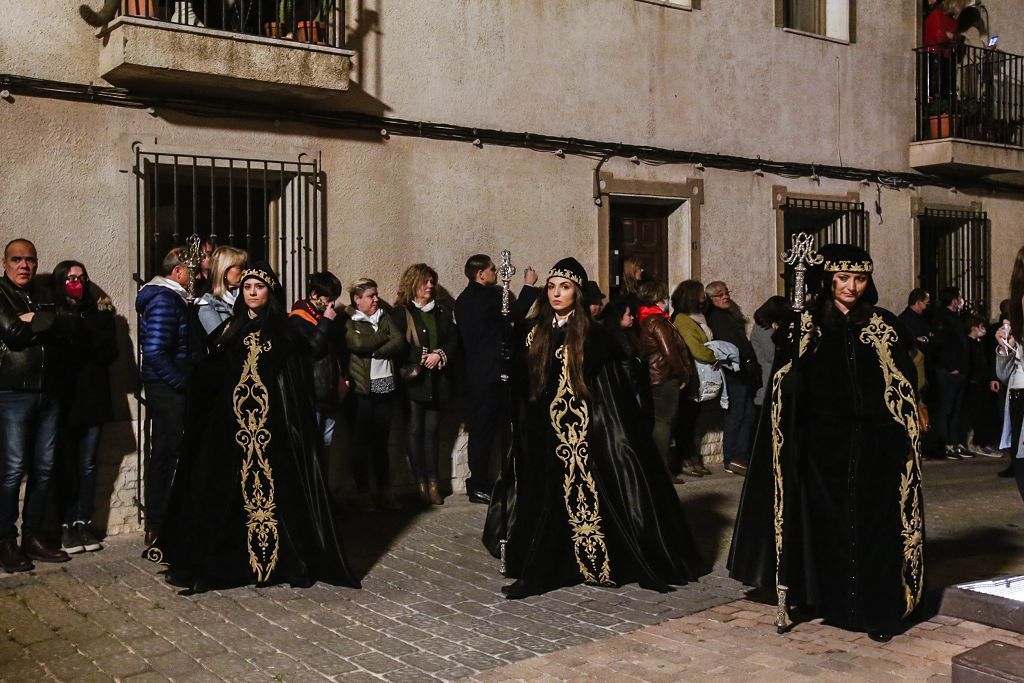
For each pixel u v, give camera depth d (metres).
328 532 6.13
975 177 13.38
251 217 8.29
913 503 5.14
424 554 6.88
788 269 11.41
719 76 10.85
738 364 9.70
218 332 6.20
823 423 5.24
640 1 10.22
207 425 6.11
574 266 6.11
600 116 9.95
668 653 4.91
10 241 7.02
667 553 6.07
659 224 10.81
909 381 5.19
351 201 8.50
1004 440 6.35
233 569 6.04
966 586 5.52
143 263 7.50
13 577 6.27
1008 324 6.19
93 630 5.32
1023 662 3.25
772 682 4.51
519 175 9.41
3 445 6.41
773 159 11.31
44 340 6.44
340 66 7.89
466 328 8.42
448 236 9.01
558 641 5.11
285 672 4.70
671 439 9.38
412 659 4.86
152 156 7.57
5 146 7.00
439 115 8.96
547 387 6.05
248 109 7.96
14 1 7.03
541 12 9.54
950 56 12.46
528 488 6.10
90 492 6.89
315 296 7.52
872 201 12.23
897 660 4.78
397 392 8.38
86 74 7.30
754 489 5.36
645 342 9.08
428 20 8.88
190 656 4.93
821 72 11.76
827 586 5.18
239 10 7.98
